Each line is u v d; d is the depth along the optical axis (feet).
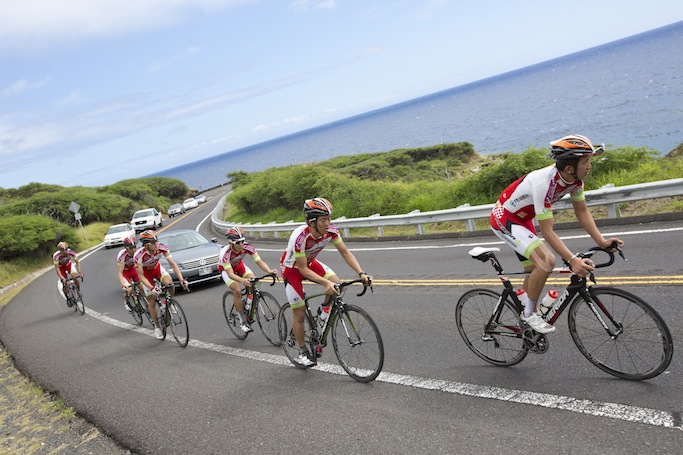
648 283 19.34
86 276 65.36
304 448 12.69
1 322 43.86
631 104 182.29
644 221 30.68
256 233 74.95
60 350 29.32
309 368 18.58
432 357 17.02
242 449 13.32
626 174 39.75
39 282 71.36
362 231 59.41
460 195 51.26
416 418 12.96
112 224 155.94
